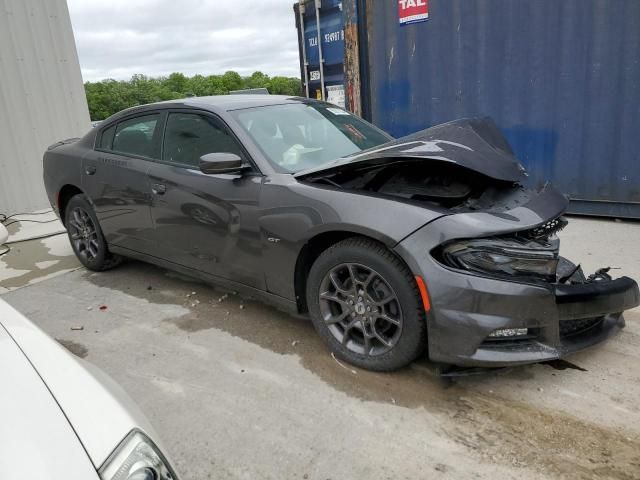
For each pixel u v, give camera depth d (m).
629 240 4.82
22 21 7.25
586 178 5.47
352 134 3.74
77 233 4.75
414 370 2.83
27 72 7.37
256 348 3.19
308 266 3.05
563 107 5.43
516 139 5.79
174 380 2.89
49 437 1.26
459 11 5.79
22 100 7.35
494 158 2.83
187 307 3.85
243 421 2.50
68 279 4.63
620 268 4.16
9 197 7.33
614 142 5.24
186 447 2.33
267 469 2.18
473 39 5.78
